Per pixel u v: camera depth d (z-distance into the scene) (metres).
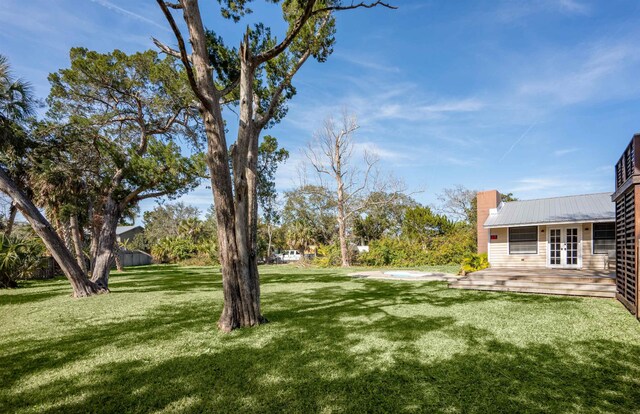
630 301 5.79
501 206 15.49
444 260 19.73
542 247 12.91
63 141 11.22
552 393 2.81
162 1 3.80
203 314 6.32
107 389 2.99
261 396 2.81
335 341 4.34
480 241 15.00
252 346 4.20
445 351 3.87
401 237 25.84
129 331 5.09
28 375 3.35
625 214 6.02
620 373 3.22
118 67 10.97
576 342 4.15
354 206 29.56
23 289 11.58
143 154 12.29
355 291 9.12
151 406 2.67
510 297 7.48
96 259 10.48
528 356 3.68
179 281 13.73
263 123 6.00
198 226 40.84
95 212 16.03
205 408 2.62
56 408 2.65
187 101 11.35
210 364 3.58
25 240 15.48
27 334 5.02
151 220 54.03
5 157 10.53
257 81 7.23
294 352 3.93
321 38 6.96
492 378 3.12
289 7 6.67
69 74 10.74
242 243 5.21
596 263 11.79
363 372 3.30
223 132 5.22
